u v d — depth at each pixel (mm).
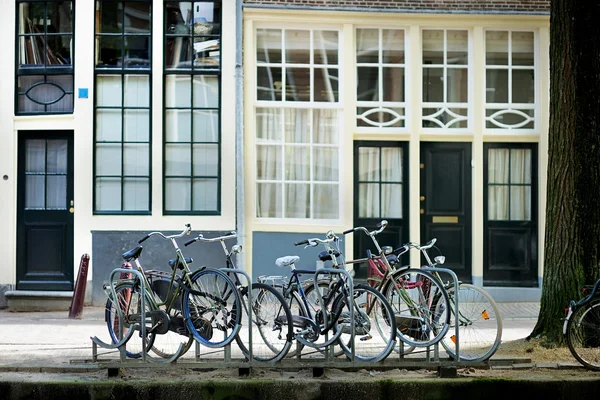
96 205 10953
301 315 7094
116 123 10969
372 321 7000
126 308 7109
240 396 6566
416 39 11211
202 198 11016
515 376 6805
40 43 11016
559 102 7723
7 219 10852
